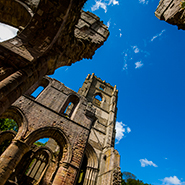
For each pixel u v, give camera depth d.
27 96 13.78
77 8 7.81
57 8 6.89
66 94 17.36
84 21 11.80
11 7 8.52
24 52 6.33
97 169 19.42
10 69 5.69
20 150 10.36
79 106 17.45
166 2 11.88
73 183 11.30
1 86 4.91
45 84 17.89
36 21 7.14
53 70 8.72
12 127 22.50
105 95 35.69
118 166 18.14
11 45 6.23
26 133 11.62
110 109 31.23
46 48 7.06
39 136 12.58
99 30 12.29
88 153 21.22
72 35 9.09
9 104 5.34
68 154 12.66
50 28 7.18
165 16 11.62
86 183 17.83
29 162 16.73
